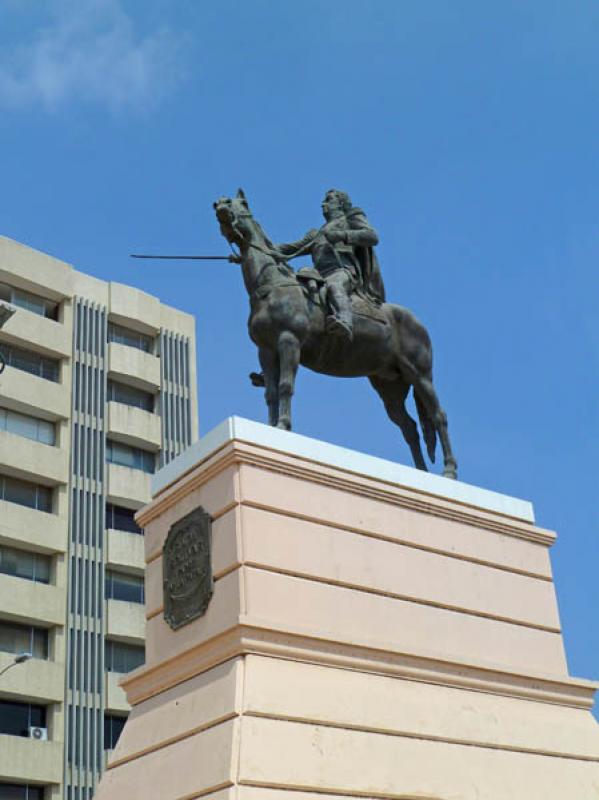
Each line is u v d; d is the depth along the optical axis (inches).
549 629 516.7
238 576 423.2
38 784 1501.0
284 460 454.9
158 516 489.4
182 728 416.8
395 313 559.5
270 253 528.1
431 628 468.8
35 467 1659.7
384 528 474.9
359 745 410.6
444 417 567.5
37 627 1595.7
